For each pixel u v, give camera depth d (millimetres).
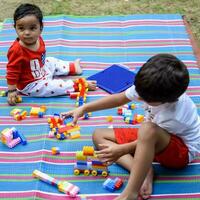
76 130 2482
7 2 4172
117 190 2160
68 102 2770
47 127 2543
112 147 2133
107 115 2652
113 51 3236
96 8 4031
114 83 2887
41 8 4039
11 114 2658
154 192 2154
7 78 2713
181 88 1988
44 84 2791
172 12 3941
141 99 2174
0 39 3398
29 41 2678
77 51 3242
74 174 2254
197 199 2113
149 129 1994
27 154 2363
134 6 4047
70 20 3607
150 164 1999
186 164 2266
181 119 2105
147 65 2008
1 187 2158
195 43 3406
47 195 2125
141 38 3369
